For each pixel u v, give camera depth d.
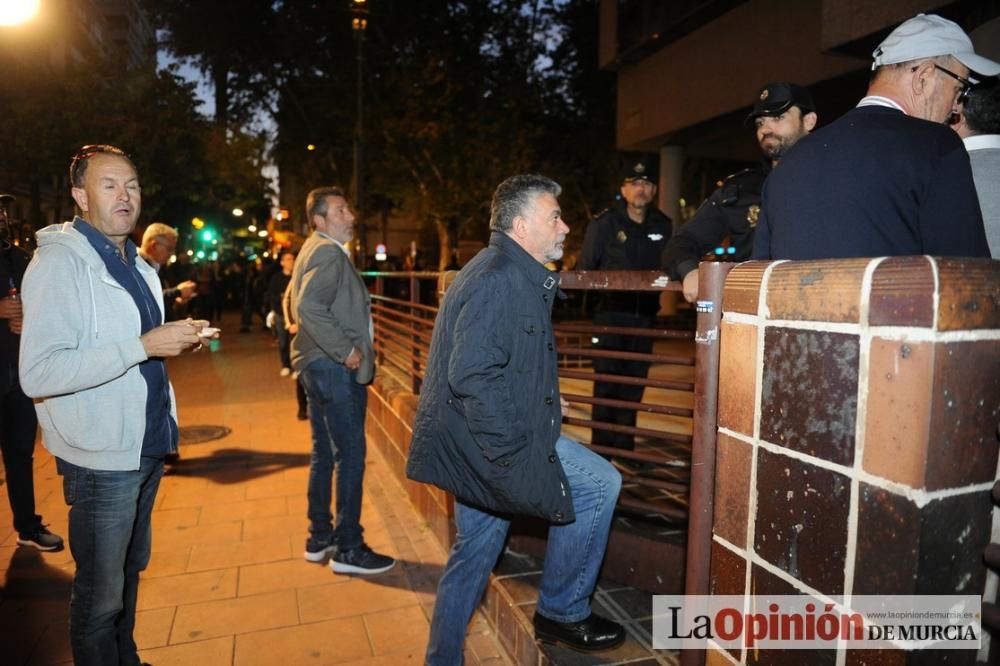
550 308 2.31
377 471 5.50
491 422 2.06
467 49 23.97
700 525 1.52
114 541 2.26
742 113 12.48
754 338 1.31
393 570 3.74
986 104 1.78
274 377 9.80
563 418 2.85
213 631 3.11
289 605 3.36
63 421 2.14
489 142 21.61
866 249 1.52
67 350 2.06
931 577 1.01
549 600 2.43
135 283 2.35
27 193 22.59
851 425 1.09
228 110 32.97
